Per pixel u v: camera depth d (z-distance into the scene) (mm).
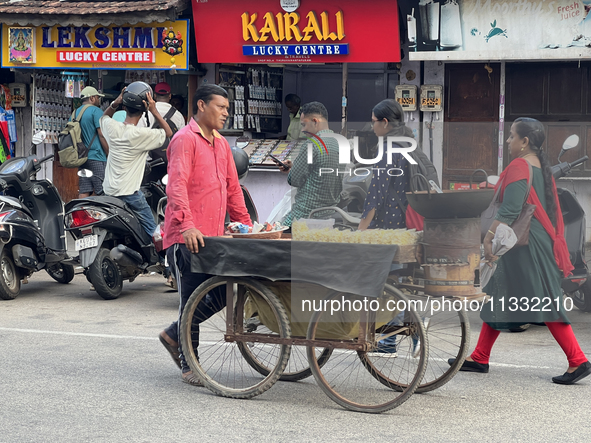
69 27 11461
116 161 7590
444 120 11062
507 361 5512
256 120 12289
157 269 8000
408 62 11094
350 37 10617
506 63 10781
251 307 4812
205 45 11195
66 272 8625
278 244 4426
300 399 4629
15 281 7770
